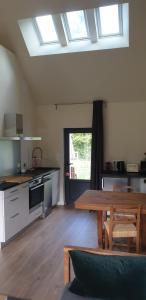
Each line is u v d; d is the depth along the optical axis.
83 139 6.03
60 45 4.99
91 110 5.89
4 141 4.86
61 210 5.81
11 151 5.11
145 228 3.74
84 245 3.92
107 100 5.76
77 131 6.04
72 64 5.09
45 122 6.21
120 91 5.50
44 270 3.21
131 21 4.11
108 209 3.26
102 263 1.84
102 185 5.36
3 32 4.70
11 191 3.97
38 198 5.03
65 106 6.07
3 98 4.75
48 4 3.99
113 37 4.74
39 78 5.55
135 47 4.55
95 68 5.09
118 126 5.78
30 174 5.09
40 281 2.97
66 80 5.47
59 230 4.55
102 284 1.81
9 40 4.84
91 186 5.73
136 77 5.14
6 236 3.84
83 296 1.89
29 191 4.62
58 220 5.11
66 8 4.03
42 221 5.06
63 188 6.20
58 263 3.38
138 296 1.76
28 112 5.83
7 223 3.86
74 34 4.89
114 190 4.62
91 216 5.36
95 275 1.83
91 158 5.73
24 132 5.63
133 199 3.60
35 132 6.17
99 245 3.87
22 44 4.88
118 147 5.80
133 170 5.52
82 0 3.87
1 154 4.76
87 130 5.95
